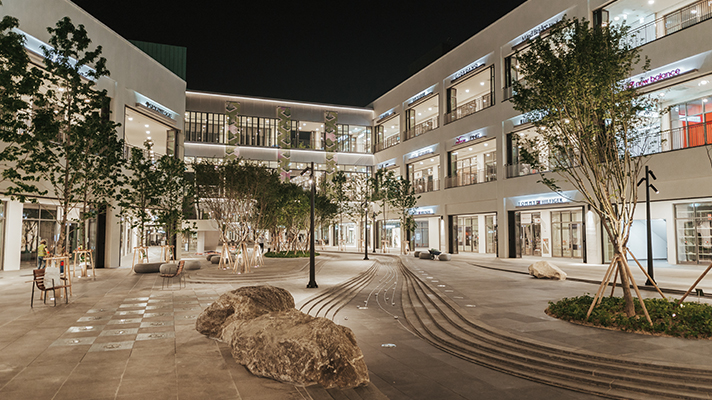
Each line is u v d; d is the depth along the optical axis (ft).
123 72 83.87
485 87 125.80
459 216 132.16
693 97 71.41
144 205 75.10
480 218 125.39
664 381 19.45
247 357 19.95
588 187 81.61
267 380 18.71
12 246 70.08
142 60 90.17
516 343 25.67
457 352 26.18
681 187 66.85
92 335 26.43
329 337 19.03
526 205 96.48
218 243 175.22
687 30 66.39
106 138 55.21
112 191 60.13
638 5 77.97
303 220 118.32
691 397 18.16
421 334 31.27
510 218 102.22
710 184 63.31
